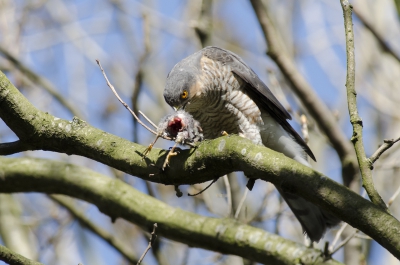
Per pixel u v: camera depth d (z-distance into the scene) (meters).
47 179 10.34
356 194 5.66
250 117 10.52
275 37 11.41
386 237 5.41
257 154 5.98
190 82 10.23
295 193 5.85
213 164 6.26
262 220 10.52
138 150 6.61
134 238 14.25
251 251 9.38
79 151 6.89
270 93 10.58
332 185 5.68
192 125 7.54
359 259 10.31
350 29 6.92
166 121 7.48
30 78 13.71
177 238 9.92
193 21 12.93
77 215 12.12
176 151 6.50
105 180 10.43
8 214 12.76
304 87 11.13
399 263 12.36
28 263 6.33
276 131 10.60
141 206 10.17
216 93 10.43
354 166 10.80
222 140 6.23
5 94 6.73
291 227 12.96
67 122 6.88
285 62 11.23
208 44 12.80
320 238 9.45
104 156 6.76
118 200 10.24
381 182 13.22
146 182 11.37
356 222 5.55
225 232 9.55
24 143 6.99
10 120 6.82
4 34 14.27
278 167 5.86
